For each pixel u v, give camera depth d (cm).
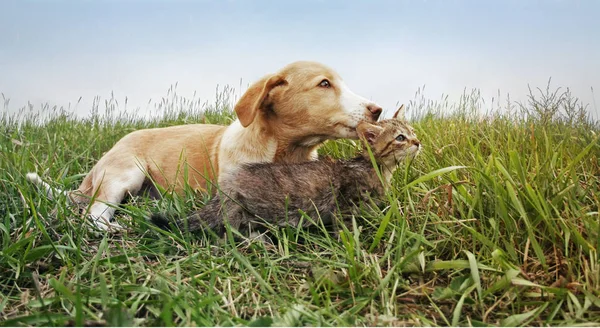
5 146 100
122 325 50
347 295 59
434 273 62
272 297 56
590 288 55
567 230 60
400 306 56
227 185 75
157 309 54
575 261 60
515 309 56
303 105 79
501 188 65
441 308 56
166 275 61
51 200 76
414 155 78
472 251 65
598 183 78
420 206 74
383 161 77
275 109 81
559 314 55
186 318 52
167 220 72
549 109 100
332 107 79
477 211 69
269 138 83
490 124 109
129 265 61
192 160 87
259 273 63
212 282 57
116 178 85
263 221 74
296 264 65
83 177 102
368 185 75
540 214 62
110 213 83
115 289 57
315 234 73
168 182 85
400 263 60
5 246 65
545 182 69
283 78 80
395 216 71
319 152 100
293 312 53
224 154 85
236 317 53
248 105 79
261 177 74
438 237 68
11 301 58
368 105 79
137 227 74
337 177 74
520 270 57
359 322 53
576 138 92
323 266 64
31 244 67
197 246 68
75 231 70
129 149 90
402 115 84
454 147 93
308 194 73
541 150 86
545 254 63
